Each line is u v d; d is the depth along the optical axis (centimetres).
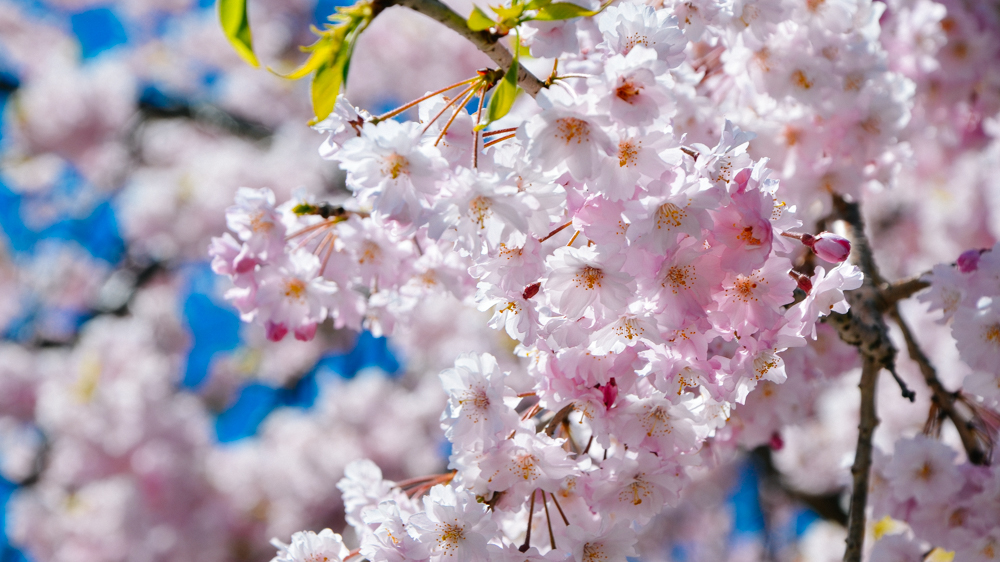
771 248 83
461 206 82
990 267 94
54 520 221
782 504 251
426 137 86
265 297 94
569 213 84
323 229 95
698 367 85
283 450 240
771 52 100
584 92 86
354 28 82
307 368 305
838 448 198
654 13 84
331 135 87
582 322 84
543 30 85
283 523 227
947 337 181
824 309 86
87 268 302
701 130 97
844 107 101
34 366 262
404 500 92
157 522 216
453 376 87
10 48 314
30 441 256
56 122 265
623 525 87
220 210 269
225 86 317
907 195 202
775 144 103
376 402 254
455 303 245
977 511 97
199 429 234
